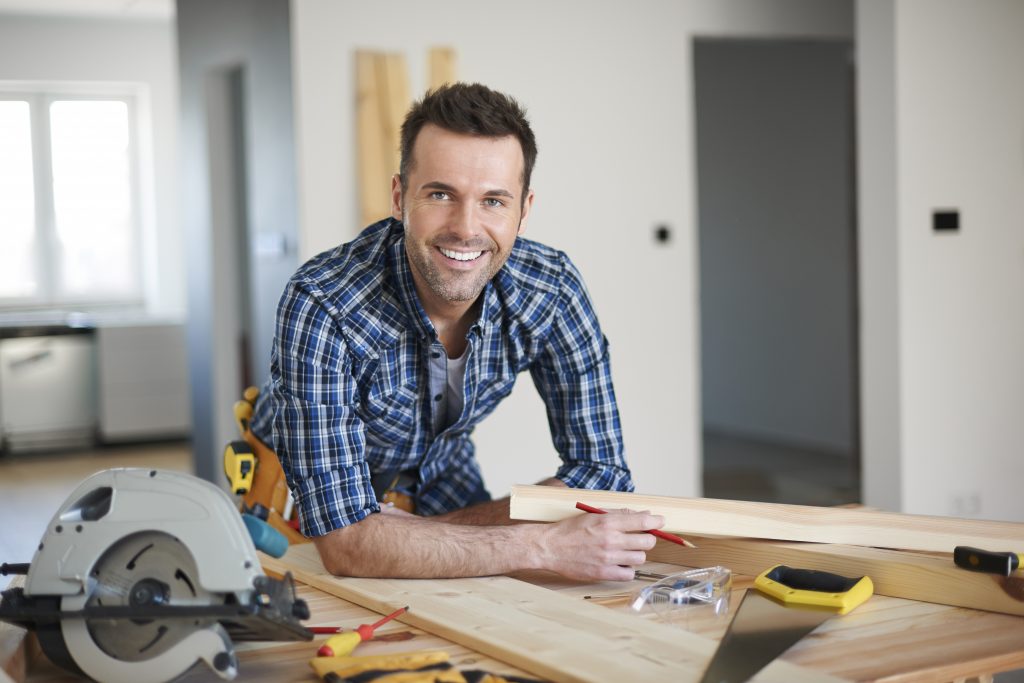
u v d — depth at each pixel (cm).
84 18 841
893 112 453
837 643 127
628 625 133
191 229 615
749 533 159
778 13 552
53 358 767
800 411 776
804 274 764
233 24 532
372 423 177
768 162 789
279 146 488
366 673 117
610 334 523
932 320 461
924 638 129
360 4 471
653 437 535
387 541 157
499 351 181
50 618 118
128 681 117
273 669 124
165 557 117
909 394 460
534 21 501
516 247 178
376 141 472
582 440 190
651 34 524
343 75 471
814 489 618
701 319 867
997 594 137
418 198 152
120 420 774
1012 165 469
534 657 121
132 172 888
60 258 874
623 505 164
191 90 594
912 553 151
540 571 164
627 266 525
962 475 470
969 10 459
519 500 166
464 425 188
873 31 460
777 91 775
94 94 870
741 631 129
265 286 515
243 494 201
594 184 516
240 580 115
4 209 855
